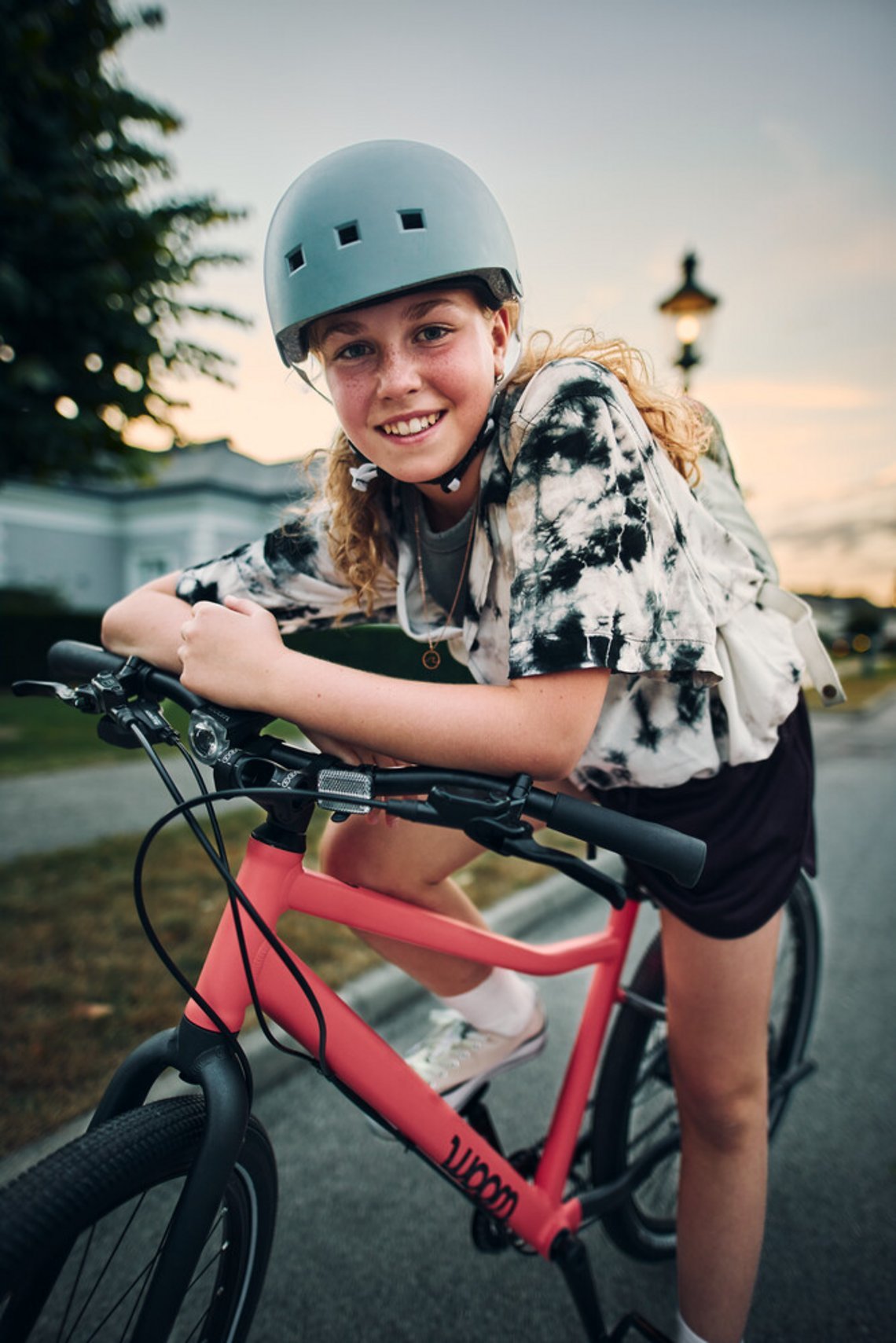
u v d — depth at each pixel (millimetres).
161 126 6496
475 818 818
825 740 10602
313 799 875
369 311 935
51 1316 1111
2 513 23750
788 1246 1686
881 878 4215
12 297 5492
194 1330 1000
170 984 2506
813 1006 1844
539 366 1059
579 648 868
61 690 1003
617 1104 1497
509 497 955
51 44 6203
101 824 4422
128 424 6707
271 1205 994
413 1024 2521
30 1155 1761
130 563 26297
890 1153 1982
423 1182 1872
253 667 914
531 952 1214
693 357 6816
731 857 1185
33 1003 2391
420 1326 1490
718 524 1169
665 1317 1533
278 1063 2252
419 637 1226
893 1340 1476
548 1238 1295
